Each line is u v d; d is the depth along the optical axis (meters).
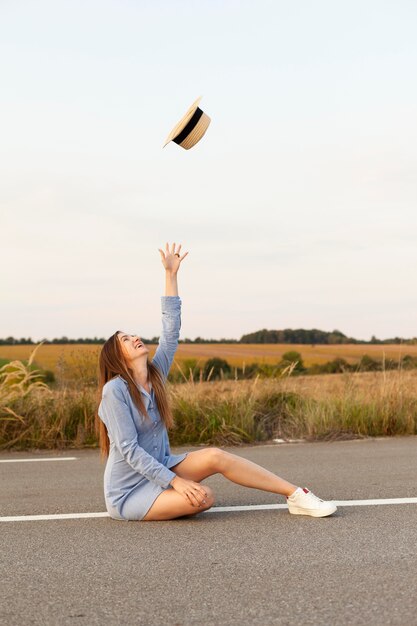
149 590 3.79
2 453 9.15
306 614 3.41
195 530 4.94
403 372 11.30
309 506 5.22
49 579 4.00
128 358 5.17
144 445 5.17
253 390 10.69
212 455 5.16
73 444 9.43
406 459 7.94
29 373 10.03
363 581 3.84
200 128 5.45
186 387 10.41
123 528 5.07
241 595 3.68
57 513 5.62
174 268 5.68
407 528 4.89
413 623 3.28
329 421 10.08
